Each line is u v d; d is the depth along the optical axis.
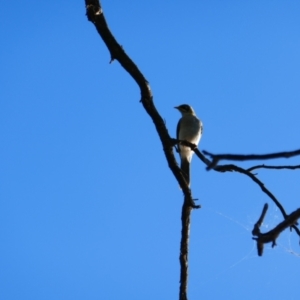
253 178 10.42
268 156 5.81
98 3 12.10
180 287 10.77
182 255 10.92
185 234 11.05
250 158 5.86
